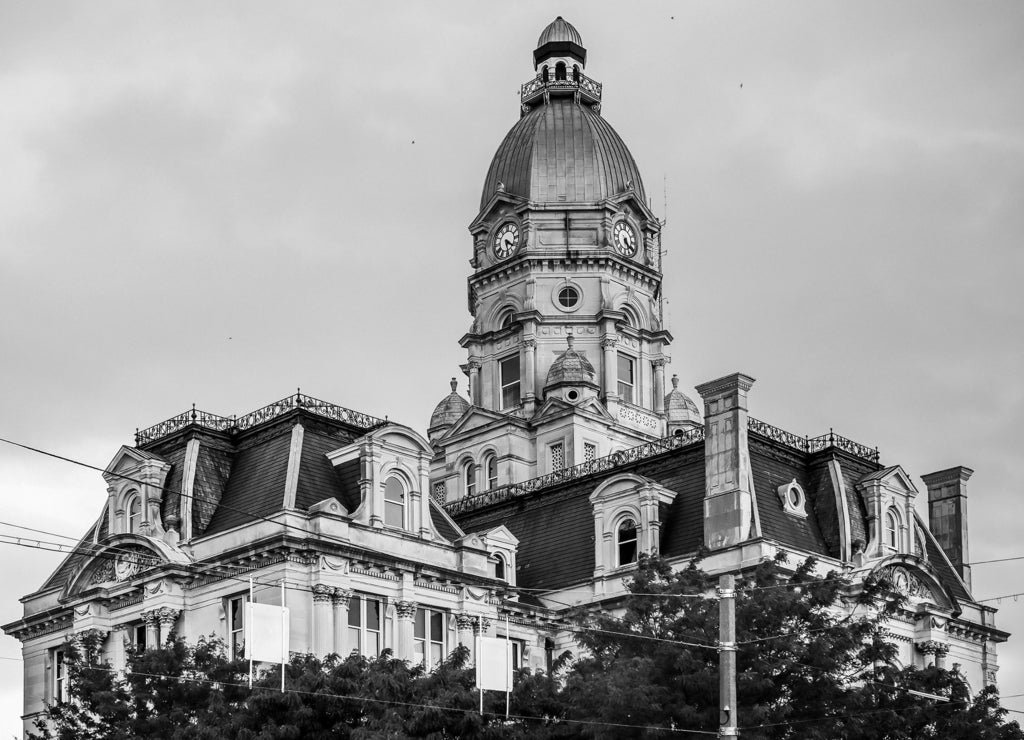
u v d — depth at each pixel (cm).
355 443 8006
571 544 9094
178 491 8031
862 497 8812
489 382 11569
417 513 8112
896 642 8644
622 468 9188
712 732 6156
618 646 6681
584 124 12012
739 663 6406
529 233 11594
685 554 8438
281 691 6019
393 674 6256
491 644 6462
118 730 6369
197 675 6631
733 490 8369
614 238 11681
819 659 6438
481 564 8312
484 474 11069
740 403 8494
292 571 7488
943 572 9525
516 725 6406
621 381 11488
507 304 11619
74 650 7088
